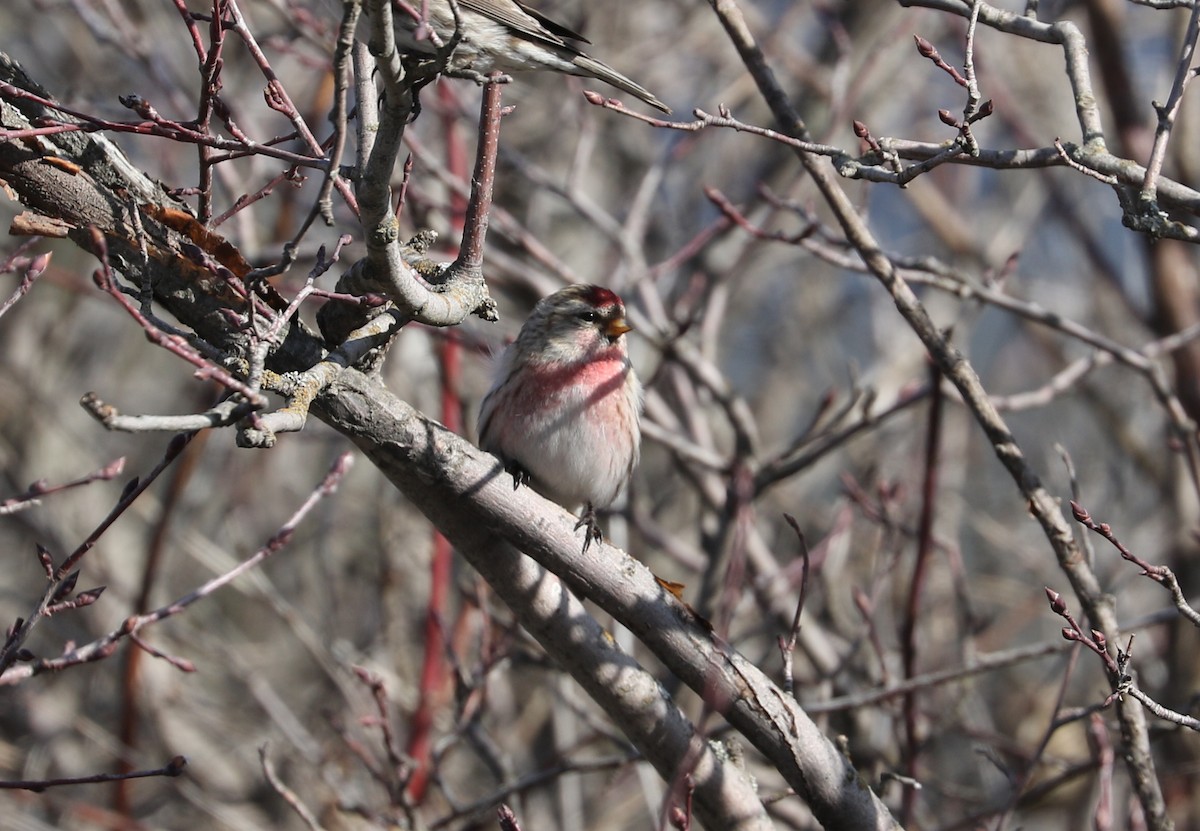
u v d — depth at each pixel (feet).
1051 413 53.78
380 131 17.65
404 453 20.35
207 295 19.66
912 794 28.12
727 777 21.42
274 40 35.76
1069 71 21.11
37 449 46.80
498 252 39.86
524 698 44.78
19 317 48.70
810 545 43.37
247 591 38.27
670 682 34.40
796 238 29.30
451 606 42.57
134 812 40.50
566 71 26.12
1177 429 29.66
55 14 46.93
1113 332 50.34
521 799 31.89
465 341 35.22
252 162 37.17
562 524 21.07
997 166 19.71
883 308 49.57
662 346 35.12
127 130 18.33
